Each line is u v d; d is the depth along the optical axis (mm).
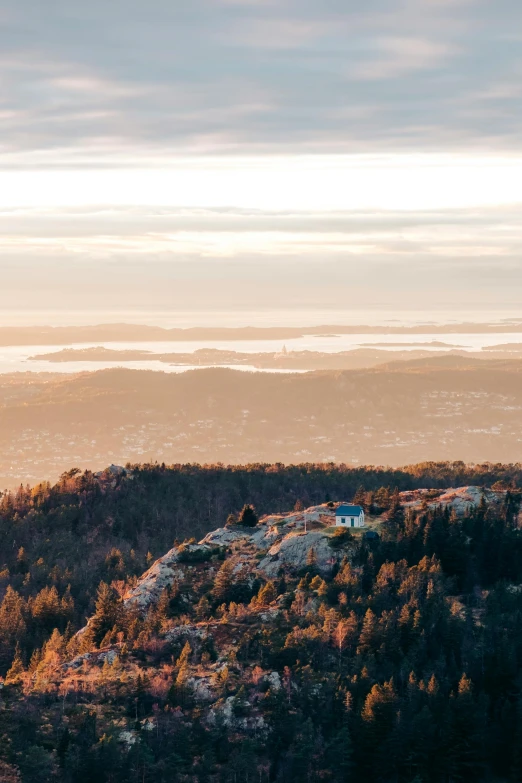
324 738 133250
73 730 132000
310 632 148875
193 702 138375
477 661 145625
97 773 125938
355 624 149875
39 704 138125
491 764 133625
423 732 132500
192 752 130375
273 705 136125
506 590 162375
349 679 141125
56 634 166125
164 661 148875
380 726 132625
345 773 130250
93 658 151875
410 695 136750
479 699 136500
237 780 127188
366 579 166500
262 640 149500
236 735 133250
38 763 125438
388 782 131375
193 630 155000
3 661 166125
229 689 139750
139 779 126188
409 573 165250
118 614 164750
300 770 128750
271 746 132125
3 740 129125
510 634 150000
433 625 151750
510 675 141625
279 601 161875
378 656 145750
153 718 135500
